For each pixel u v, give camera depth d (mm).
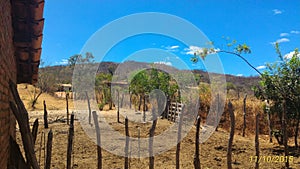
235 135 16750
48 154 6055
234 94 28469
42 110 28000
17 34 5473
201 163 10359
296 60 11852
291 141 14766
